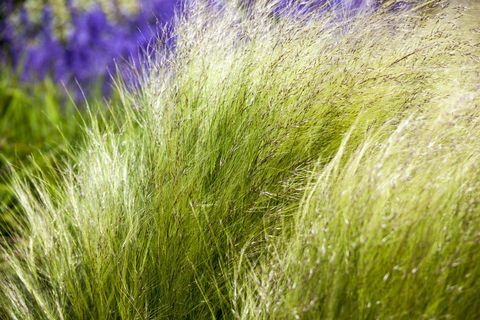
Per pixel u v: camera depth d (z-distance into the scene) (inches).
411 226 58.7
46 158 113.7
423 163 65.0
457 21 101.4
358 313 57.9
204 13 95.7
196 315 77.0
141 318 74.4
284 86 88.4
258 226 79.6
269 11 96.0
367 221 60.2
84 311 76.9
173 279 76.9
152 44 104.3
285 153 85.1
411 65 91.6
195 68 92.0
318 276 60.6
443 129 69.3
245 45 95.0
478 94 82.1
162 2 147.2
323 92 88.7
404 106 84.6
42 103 143.0
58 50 160.9
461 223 58.9
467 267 59.0
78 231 84.8
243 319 68.4
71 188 89.7
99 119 130.2
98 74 153.0
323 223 63.1
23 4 182.2
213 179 84.7
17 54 172.2
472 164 65.3
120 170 88.9
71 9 183.3
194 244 78.6
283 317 62.4
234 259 76.2
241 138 85.5
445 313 56.8
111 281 77.2
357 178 66.0
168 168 81.9
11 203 113.8
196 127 87.3
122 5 171.6
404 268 56.3
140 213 81.9
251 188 82.2
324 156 87.2
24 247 94.4
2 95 140.8
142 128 96.3
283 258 68.2
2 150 125.7
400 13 99.0
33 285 82.3
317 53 93.3
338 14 101.9
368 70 89.7
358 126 87.4
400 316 56.4
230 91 89.0
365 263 58.6
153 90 95.3
